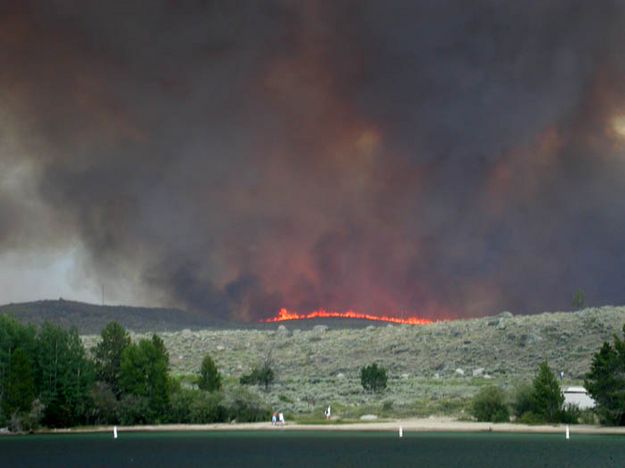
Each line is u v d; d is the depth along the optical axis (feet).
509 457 259.39
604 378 348.79
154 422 383.04
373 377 480.23
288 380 533.14
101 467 247.91
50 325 373.40
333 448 295.69
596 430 337.72
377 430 364.17
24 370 352.28
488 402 388.57
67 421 369.09
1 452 289.74
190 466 249.75
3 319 361.71
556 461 247.50
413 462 252.42
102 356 395.96
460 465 243.40
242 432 362.33
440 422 380.78
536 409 378.73
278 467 245.24
